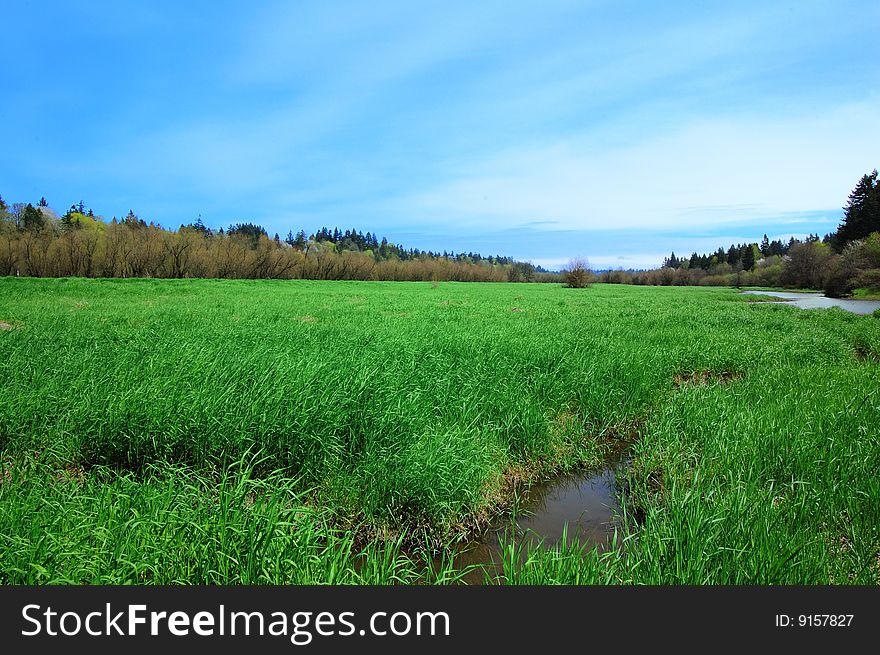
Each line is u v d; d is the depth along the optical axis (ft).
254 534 10.78
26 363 24.36
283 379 21.58
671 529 12.42
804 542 11.92
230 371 22.79
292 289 122.83
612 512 16.99
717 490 14.70
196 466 16.44
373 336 36.88
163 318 46.55
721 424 20.75
